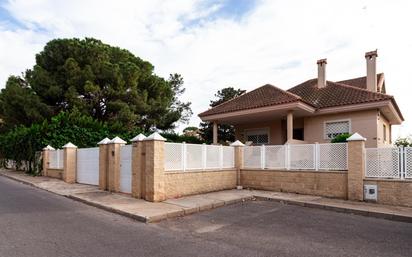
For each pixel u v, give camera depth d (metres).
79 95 25.89
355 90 17.42
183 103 38.06
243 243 6.13
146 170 10.73
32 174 20.92
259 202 11.09
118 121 24.83
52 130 20.16
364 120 15.95
